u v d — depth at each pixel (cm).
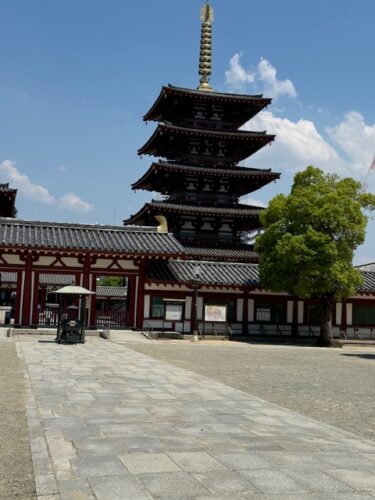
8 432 1140
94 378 1920
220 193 6184
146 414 1323
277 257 4472
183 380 1947
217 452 995
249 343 4547
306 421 1331
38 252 4472
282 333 5125
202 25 6738
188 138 6100
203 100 6122
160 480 831
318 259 4369
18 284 4516
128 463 913
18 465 923
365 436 1244
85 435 1098
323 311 4738
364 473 901
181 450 1000
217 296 5006
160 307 4834
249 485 819
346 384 2147
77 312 4425
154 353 3222
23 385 1731
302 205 4541
